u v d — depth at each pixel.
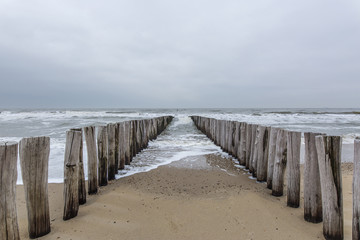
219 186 4.16
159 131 13.21
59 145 8.17
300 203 3.33
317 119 24.20
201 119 15.12
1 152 1.93
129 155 5.86
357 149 2.06
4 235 1.96
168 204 3.31
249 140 5.36
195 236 2.56
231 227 2.72
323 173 2.39
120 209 3.11
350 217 2.85
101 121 19.91
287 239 2.47
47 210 2.45
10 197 1.99
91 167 3.62
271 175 3.90
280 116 29.19
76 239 2.38
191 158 6.61
